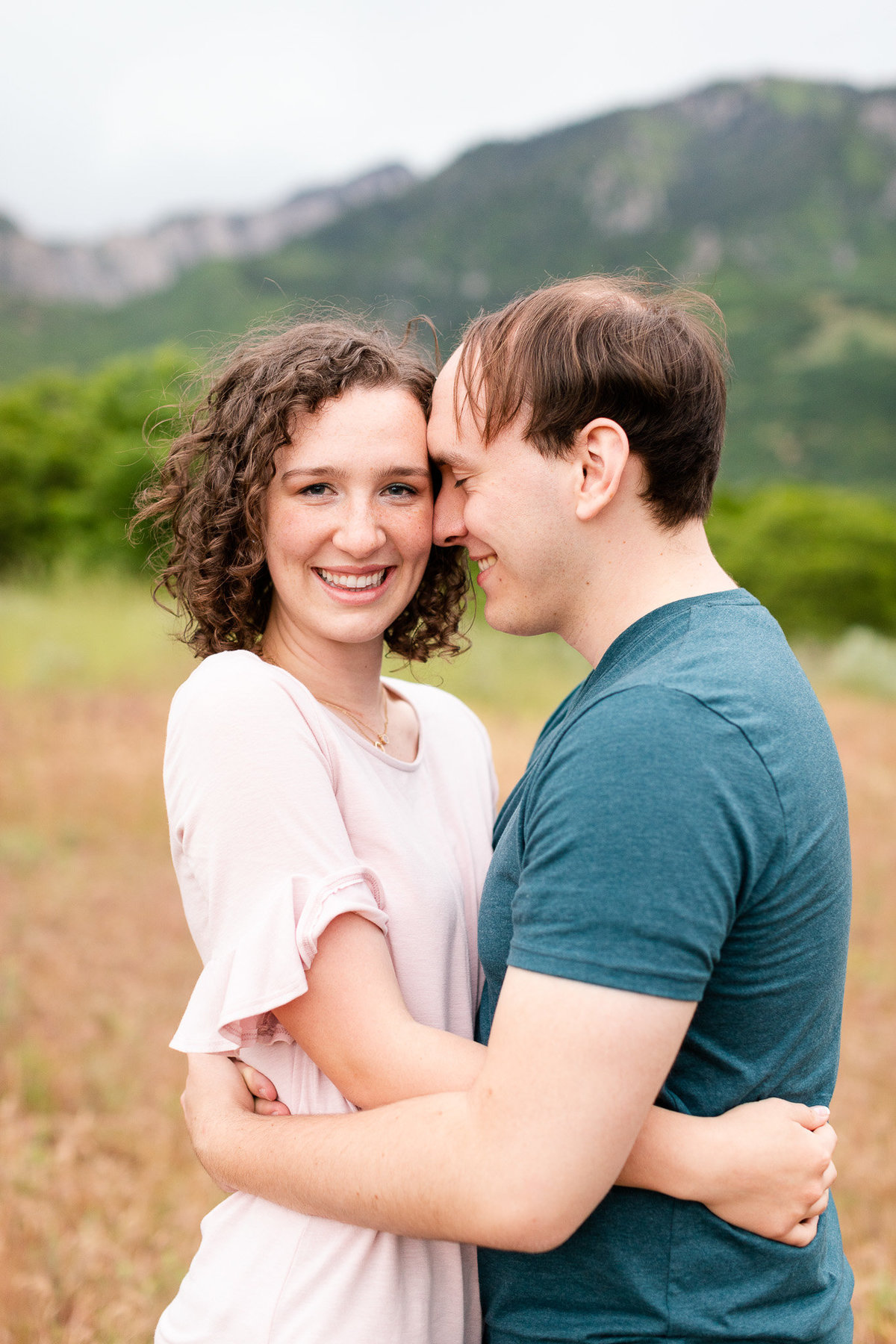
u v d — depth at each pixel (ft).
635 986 3.36
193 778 4.38
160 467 5.64
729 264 640.58
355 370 4.73
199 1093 4.67
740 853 3.55
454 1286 4.49
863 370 341.62
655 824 3.42
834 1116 12.21
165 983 15.26
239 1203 4.48
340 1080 4.18
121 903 17.99
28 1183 10.37
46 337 533.55
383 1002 4.13
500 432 4.30
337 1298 4.15
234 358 5.12
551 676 38.01
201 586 5.04
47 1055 12.94
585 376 4.12
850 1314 4.44
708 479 4.34
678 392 4.16
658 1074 3.43
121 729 28.48
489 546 4.56
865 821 23.41
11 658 36.63
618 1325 3.93
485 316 4.54
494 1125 3.48
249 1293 4.25
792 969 3.88
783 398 322.34
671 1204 3.86
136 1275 9.04
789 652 4.15
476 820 5.52
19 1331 8.06
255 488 4.72
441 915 4.74
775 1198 3.78
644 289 4.61
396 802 4.95
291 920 4.10
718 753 3.54
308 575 4.91
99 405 71.92
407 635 6.06
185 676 35.99
